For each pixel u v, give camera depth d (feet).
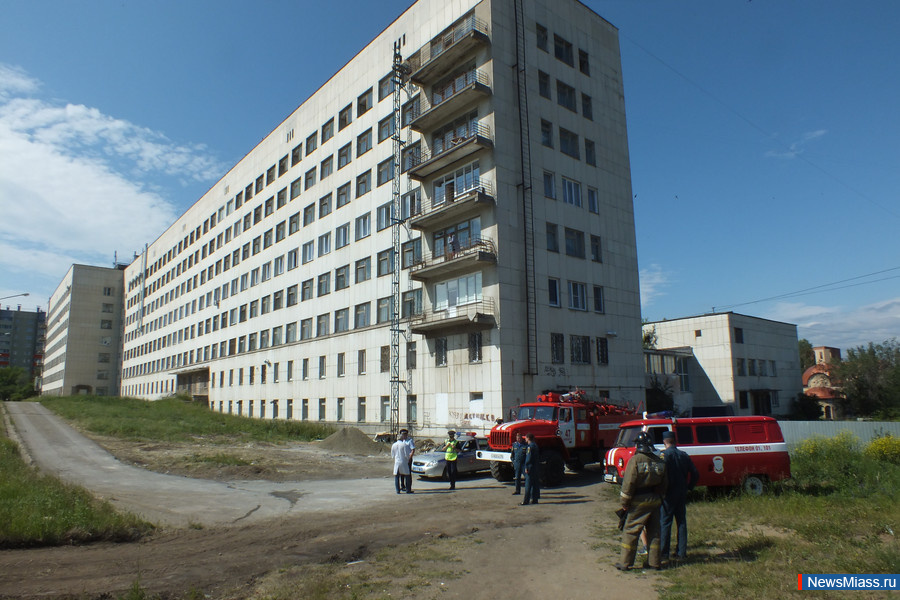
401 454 55.57
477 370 99.30
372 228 132.05
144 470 65.72
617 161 126.72
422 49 120.26
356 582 26.16
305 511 45.60
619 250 122.42
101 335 364.99
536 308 102.12
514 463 53.16
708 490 49.01
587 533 36.35
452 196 109.70
